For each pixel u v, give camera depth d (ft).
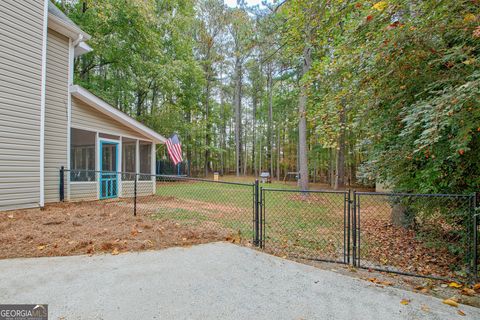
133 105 59.57
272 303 6.98
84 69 46.52
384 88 11.23
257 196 12.67
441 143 9.39
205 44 73.56
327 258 11.39
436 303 7.13
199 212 21.30
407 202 13.26
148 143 32.42
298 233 16.31
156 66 48.67
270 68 61.62
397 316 6.41
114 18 39.24
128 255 10.44
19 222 14.26
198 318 6.22
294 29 16.69
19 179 17.60
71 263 9.51
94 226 14.29
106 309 6.54
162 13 53.83
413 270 10.23
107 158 26.81
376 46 9.87
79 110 23.93
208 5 68.69
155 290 7.59
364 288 8.01
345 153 55.01
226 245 12.01
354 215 10.56
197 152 83.51
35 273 8.60
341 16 13.10
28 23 18.29
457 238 11.19
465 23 8.14
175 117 61.26
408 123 8.41
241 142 101.09
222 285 8.01
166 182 49.03
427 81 9.87
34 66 18.65
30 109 18.35
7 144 16.96
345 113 13.52
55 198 21.44
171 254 10.66
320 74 13.64
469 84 6.68
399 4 8.93
